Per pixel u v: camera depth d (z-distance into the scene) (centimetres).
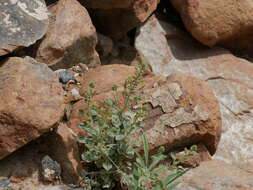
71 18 486
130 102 439
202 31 600
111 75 463
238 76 601
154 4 580
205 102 448
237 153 536
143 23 612
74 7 494
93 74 470
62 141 405
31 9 459
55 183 400
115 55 583
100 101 437
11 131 385
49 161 401
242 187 404
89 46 493
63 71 476
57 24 481
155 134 431
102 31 574
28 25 449
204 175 421
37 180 398
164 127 434
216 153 530
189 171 429
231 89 588
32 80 404
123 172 393
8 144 385
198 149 449
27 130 386
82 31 485
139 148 420
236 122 561
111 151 396
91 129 394
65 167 404
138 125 404
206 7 598
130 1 535
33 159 404
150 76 475
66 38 477
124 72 467
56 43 471
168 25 629
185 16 605
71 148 408
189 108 443
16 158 401
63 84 468
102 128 397
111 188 406
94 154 393
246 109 573
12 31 438
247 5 611
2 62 426
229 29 610
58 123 409
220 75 600
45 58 470
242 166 521
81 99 446
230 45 636
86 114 416
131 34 606
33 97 395
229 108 571
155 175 377
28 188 392
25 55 462
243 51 646
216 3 601
